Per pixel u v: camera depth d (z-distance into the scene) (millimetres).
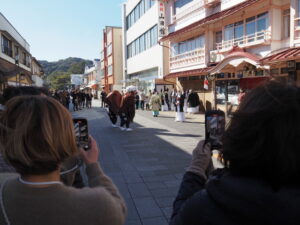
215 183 985
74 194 1041
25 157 989
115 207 1081
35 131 1012
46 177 1044
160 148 8180
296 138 871
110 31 43625
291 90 948
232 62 13453
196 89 20094
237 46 14180
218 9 16766
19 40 27750
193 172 1418
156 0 24125
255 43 13375
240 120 954
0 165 1460
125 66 35531
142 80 28422
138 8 30109
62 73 112438
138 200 4410
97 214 1014
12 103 1099
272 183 888
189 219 996
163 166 6301
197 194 1047
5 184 1071
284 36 12867
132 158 7051
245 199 867
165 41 23438
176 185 5066
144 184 5137
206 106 18922
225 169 1031
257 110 919
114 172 5887
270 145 884
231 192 903
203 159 1456
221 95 17156
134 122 14586
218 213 918
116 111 12398
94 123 14375
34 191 997
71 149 1111
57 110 1098
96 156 1384
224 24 16188
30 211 967
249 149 911
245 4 13117
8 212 980
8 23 22969
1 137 1053
